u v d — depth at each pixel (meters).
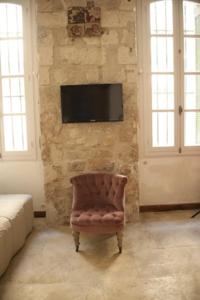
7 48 4.20
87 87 3.79
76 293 2.40
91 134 3.91
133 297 2.33
